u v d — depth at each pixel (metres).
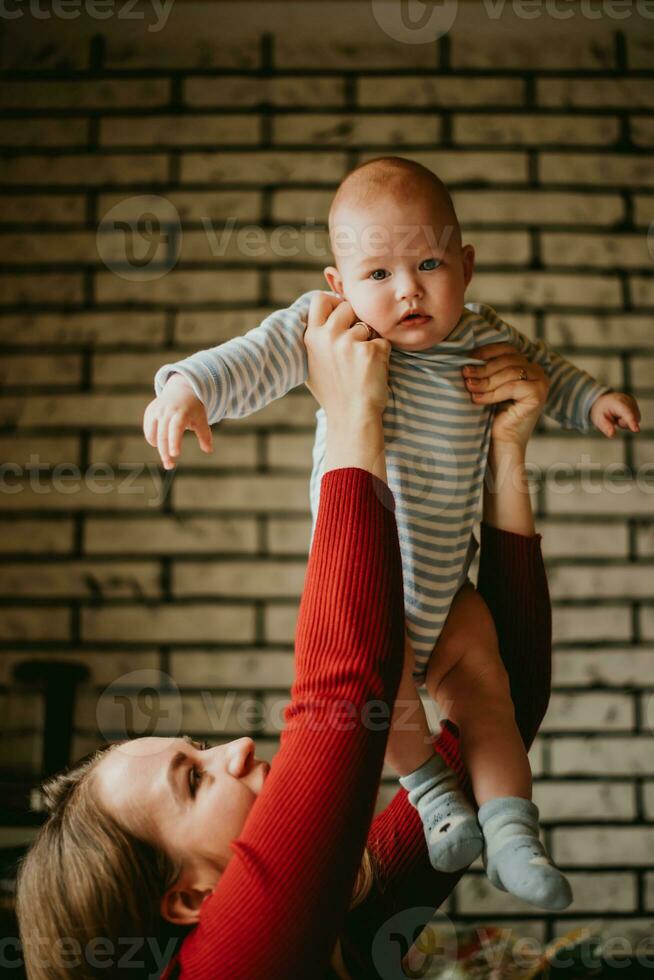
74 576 2.65
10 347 2.70
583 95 2.75
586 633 2.66
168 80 2.74
